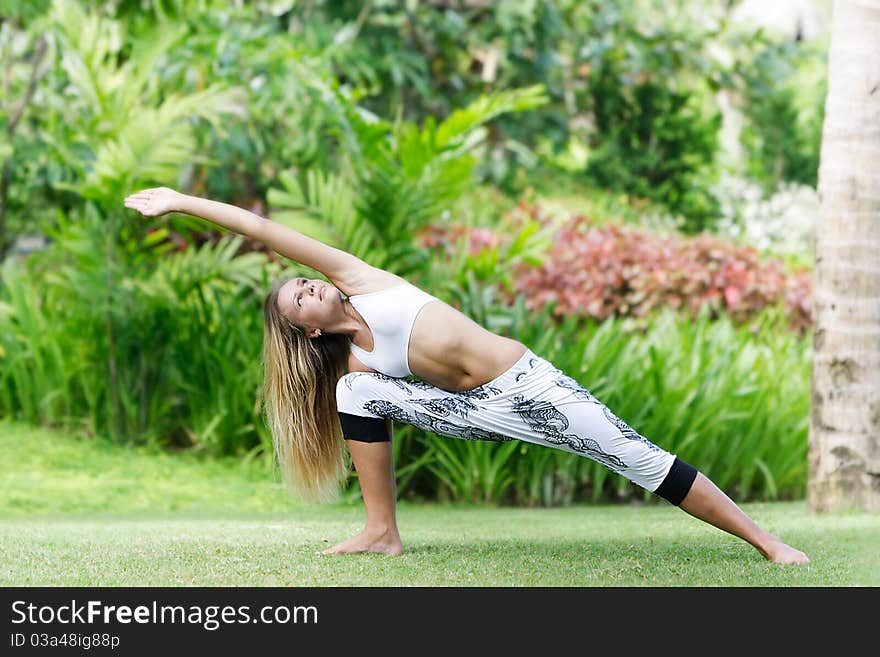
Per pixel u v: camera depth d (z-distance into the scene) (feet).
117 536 25.63
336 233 38.73
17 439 41.68
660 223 81.97
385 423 22.65
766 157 92.89
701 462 38.32
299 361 22.99
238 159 59.00
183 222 41.50
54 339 43.21
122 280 41.88
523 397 21.49
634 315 54.70
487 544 24.66
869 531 27.07
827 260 31.81
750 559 22.48
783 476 39.24
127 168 40.06
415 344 21.48
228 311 42.14
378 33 66.54
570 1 71.51
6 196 53.78
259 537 25.52
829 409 31.73
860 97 31.07
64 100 50.11
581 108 81.25
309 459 23.50
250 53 49.01
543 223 65.57
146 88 49.37
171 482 37.73
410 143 38.68
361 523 29.60
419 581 20.03
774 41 82.07
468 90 73.46
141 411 42.50
